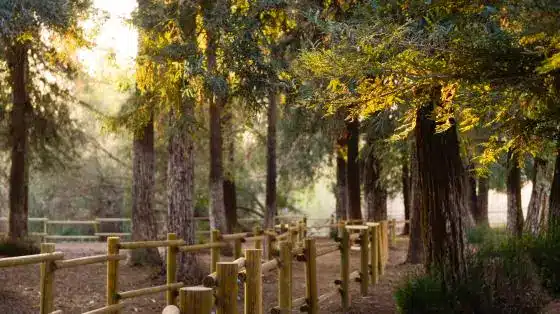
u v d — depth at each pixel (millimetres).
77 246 27953
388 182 31688
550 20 6812
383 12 8547
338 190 30297
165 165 31922
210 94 15016
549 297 12086
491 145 10094
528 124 9273
